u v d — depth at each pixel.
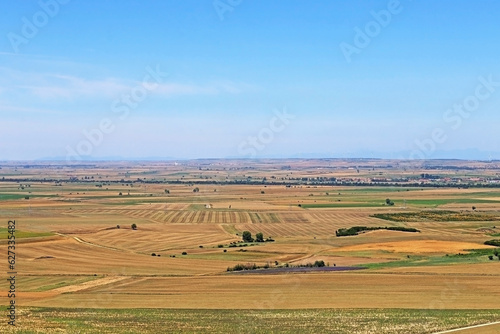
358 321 42.97
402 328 40.34
